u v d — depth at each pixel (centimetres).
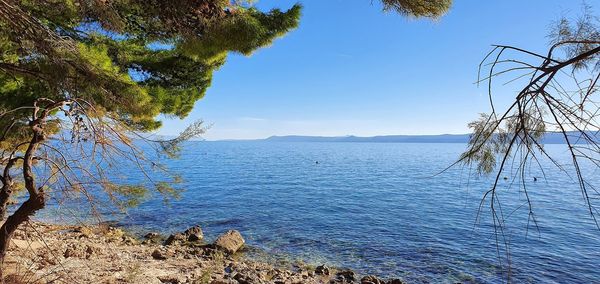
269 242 1938
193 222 2400
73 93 637
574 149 178
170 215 2572
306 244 1917
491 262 1653
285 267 1536
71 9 631
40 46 549
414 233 2220
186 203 3120
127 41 927
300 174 6819
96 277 879
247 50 739
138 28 866
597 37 236
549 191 3628
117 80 694
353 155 16750
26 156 422
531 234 2152
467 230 2297
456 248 1880
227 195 3809
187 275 1140
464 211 2998
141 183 575
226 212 2802
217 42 707
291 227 2331
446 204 3400
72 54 598
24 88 733
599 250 1842
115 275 957
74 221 533
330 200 3650
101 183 443
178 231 2131
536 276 1497
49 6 640
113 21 637
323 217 2720
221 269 1368
